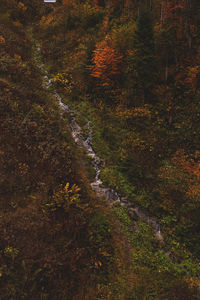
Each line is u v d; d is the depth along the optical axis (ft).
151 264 32.60
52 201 33.65
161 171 49.78
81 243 30.89
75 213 34.09
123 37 85.30
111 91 72.90
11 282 23.62
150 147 55.06
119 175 48.65
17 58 76.59
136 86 67.00
